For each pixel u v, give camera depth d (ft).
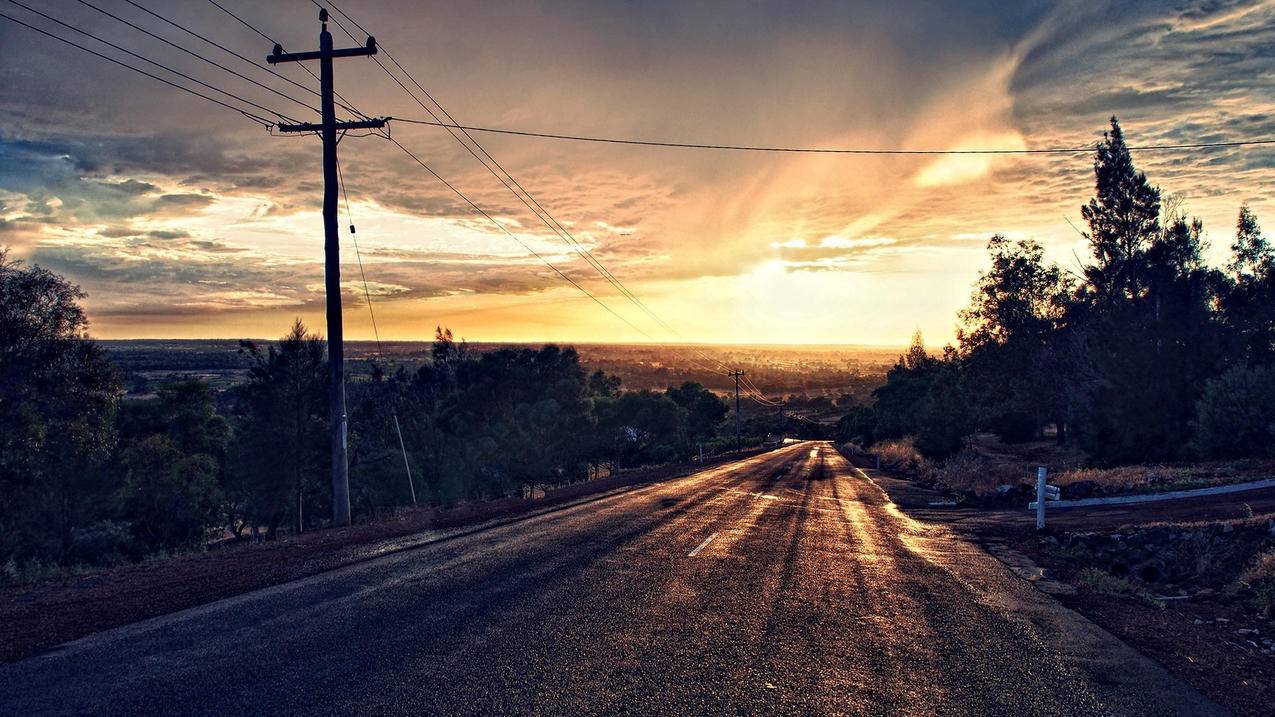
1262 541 31.30
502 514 53.98
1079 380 137.69
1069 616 24.29
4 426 62.18
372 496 123.24
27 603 26.53
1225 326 101.40
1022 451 161.27
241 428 112.06
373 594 26.08
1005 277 178.40
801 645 20.20
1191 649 20.80
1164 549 34.12
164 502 108.99
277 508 115.85
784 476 110.52
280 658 18.60
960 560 35.32
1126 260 119.34
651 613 23.44
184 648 19.65
